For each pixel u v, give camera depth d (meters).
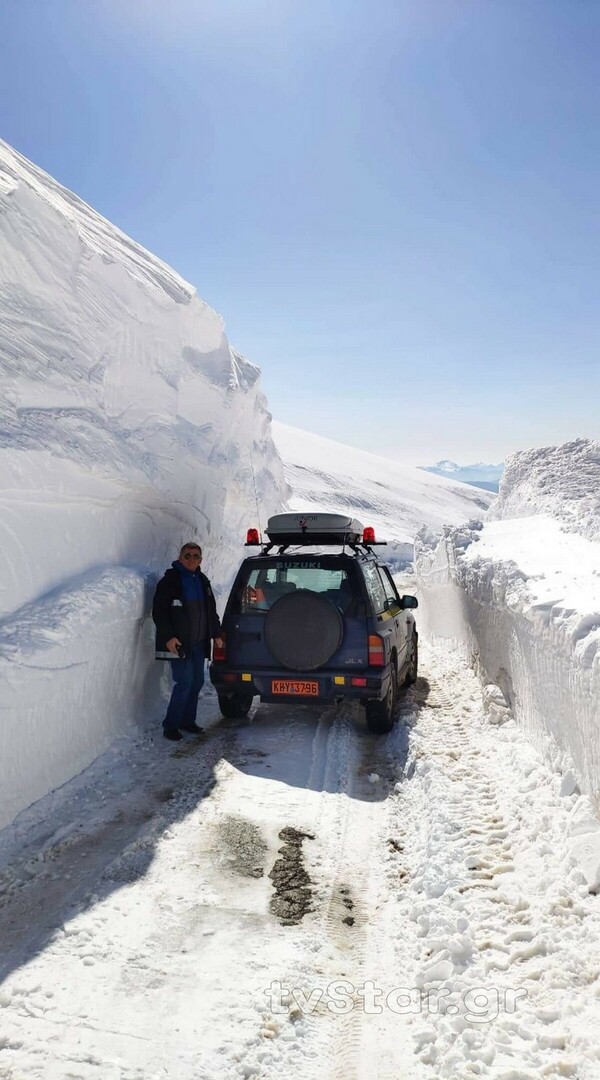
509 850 3.81
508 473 18.11
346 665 6.09
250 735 6.22
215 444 8.71
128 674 5.91
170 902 3.44
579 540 8.16
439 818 4.23
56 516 5.31
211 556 9.10
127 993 2.76
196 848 4.01
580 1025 2.43
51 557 5.22
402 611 7.88
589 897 3.13
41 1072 2.34
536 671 5.04
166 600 5.94
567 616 4.43
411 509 89.06
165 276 8.40
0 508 4.63
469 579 8.62
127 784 4.93
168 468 7.01
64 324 5.80
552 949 2.89
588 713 3.71
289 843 4.12
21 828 4.14
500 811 4.32
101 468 5.66
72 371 5.73
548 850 3.62
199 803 4.64
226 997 2.76
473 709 6.99
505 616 6.34
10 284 5.27
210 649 6.49
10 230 5.23
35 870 3.70
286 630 5.97
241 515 10.50
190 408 8.24
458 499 118.81
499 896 3.35
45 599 5.00
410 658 8.23
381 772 5.38
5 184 5.54
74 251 6.04
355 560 6.35
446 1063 2.36
